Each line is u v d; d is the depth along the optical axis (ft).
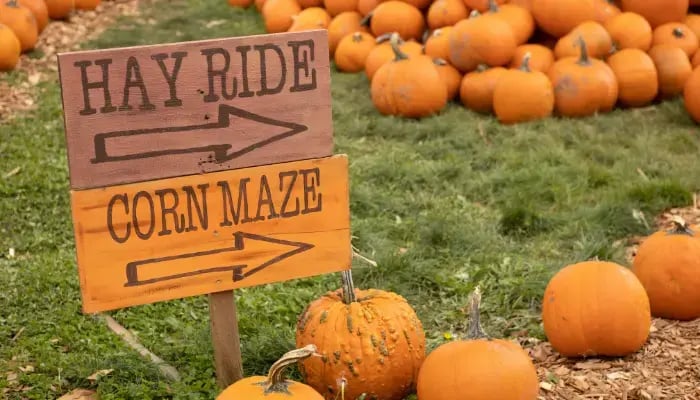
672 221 23.03
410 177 26.78
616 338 15.53
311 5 47.14
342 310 14.06
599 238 21.67
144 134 12.48
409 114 33.30
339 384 13.79
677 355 15.81
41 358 15.81
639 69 33.32
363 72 40.04
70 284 19.24
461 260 21.15
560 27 35.27
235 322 13.92
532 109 31.76
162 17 52.24
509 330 17.76
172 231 12.87
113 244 12.60
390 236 22.82
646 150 28.32
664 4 35.99
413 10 39.86
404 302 14.61
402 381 14.08
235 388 11.90
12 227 23.03
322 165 13.46
